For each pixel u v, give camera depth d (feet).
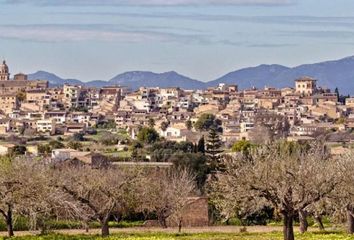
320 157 520.01
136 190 559.79
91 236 497.46
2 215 540.11
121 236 498.69
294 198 435.53
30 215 495.41
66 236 494.18
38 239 472.85
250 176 429.79
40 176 486.38
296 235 497.87
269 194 433.48
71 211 509.35
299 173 431.84
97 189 520.42
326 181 441.27
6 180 473.67
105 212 522.47
